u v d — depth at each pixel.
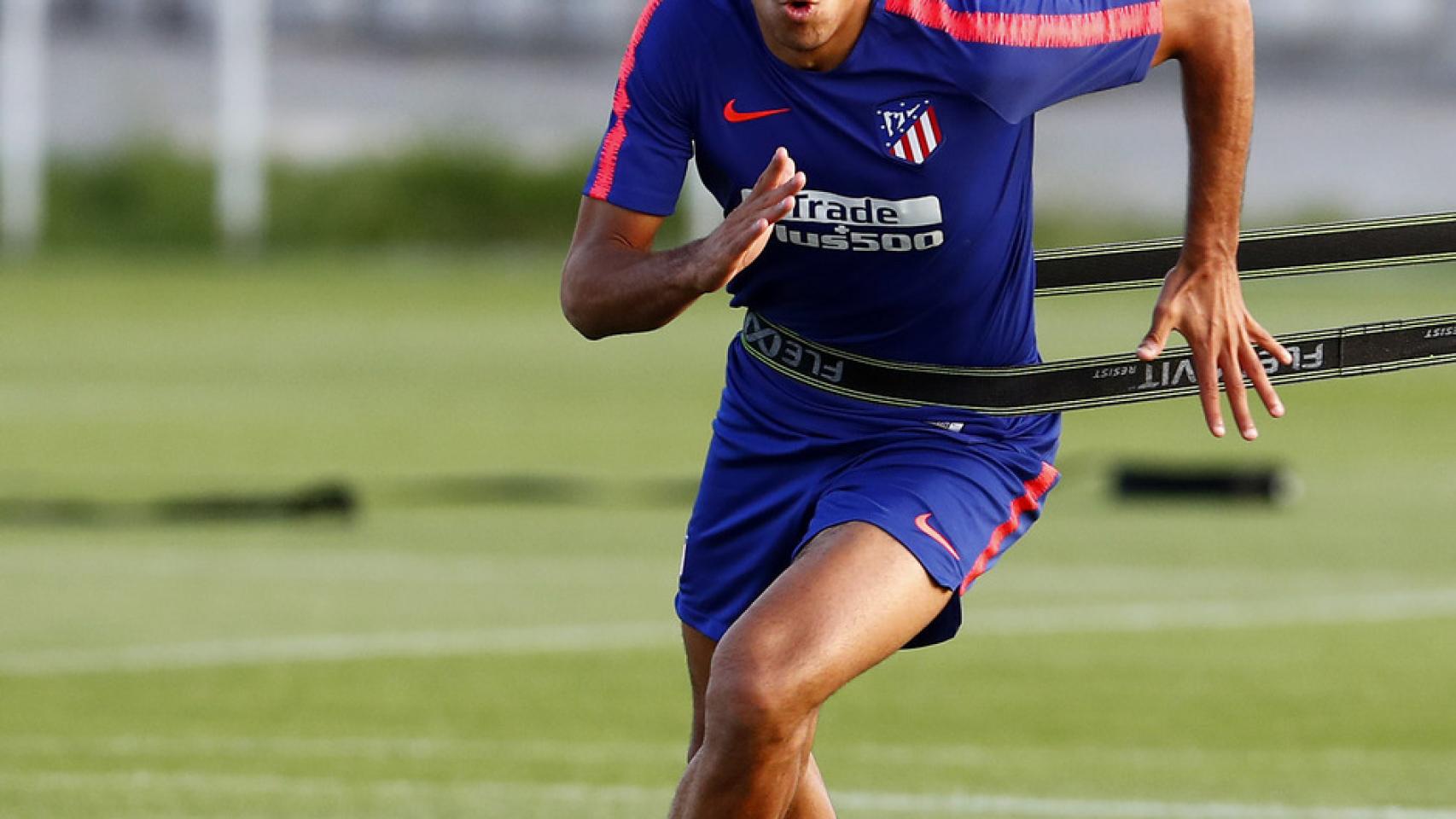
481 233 123.31
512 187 123.69
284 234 121.62
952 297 15.29
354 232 122.06
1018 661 27.48
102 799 20.30
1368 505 41.41
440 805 20.20
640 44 14.91
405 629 29.72
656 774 21.62
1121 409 59.78
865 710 24.73
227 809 19.97
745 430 15.97
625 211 14.95
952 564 14.37
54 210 118.62
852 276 15.18
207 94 132.00
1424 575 33.84
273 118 129.62
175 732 23.34
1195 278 15.66
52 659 27.52
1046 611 31.00
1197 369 15.66
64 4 140.00
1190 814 20.03
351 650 28.23
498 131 129.25
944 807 20.30
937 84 14.40
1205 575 33.94
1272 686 25.95
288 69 138.12
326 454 48.69
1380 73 131.12
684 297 13.91
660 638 29.20
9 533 38.06
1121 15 14.83
